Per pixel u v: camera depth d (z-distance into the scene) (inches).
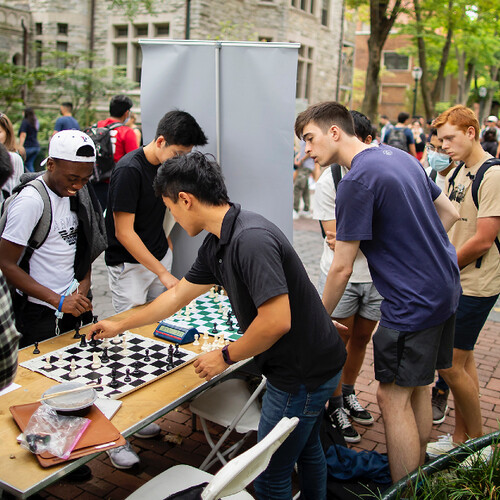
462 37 804.0
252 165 160.2
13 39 644.1
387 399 107.8
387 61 1531.7
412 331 101.4
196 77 157.6
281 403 87.8
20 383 97.7
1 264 108.0
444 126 130.8
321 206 138.6
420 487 95.6
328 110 102.0
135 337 120.9
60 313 111.5
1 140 172.4
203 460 131.0
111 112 295.1
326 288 103.3
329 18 838.5
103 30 651.5
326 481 106.9
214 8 603.8
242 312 86.1
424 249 100.0
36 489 70.6
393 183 97.0
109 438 79.8
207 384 100.5
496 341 214.7
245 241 79.3
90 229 121.7
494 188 123.0
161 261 147.7
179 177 82.4
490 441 107.3
